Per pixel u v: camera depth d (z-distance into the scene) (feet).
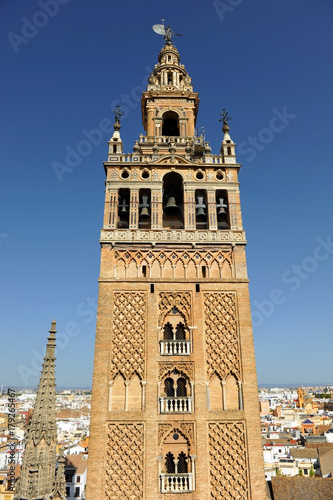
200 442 94.79
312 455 351.87
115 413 96.07
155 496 89.86
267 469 316.81
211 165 122.83
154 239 113.70
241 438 96.22
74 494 277.44
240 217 118.42
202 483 91.66
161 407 97.09
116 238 113.19
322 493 187.11
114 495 89.97
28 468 91.66
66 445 380.17
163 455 94.27
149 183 120.57
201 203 120.37
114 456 92.84
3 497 195.00
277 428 540.93
